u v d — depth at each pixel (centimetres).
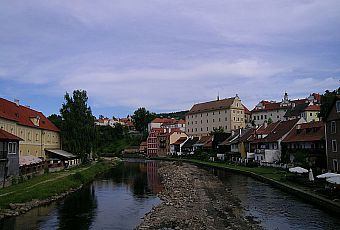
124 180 6481
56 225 2945
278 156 7469
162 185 5700
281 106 15575
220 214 3262
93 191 4981
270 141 7775
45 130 8019
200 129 16525
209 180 5953
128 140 19262
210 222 2956
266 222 2914
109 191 4994
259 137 8644
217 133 12056
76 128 8962
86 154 9269
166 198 4281
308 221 2877
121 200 4225
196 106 17238
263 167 7369
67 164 7888
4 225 2908
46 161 7131
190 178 6303
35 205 3719
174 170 8112
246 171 6662
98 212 3500
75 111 9069
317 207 3366
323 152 6019
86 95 9394
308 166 5697
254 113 16538
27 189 4178
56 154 7931
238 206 3609
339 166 4953
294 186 4278
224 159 9962
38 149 7562
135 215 3381
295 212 3203
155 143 16562
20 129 6575
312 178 4356
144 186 5578
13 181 4597
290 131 7494
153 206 3822
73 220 3139
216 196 4262
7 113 6284
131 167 9988
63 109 9138
